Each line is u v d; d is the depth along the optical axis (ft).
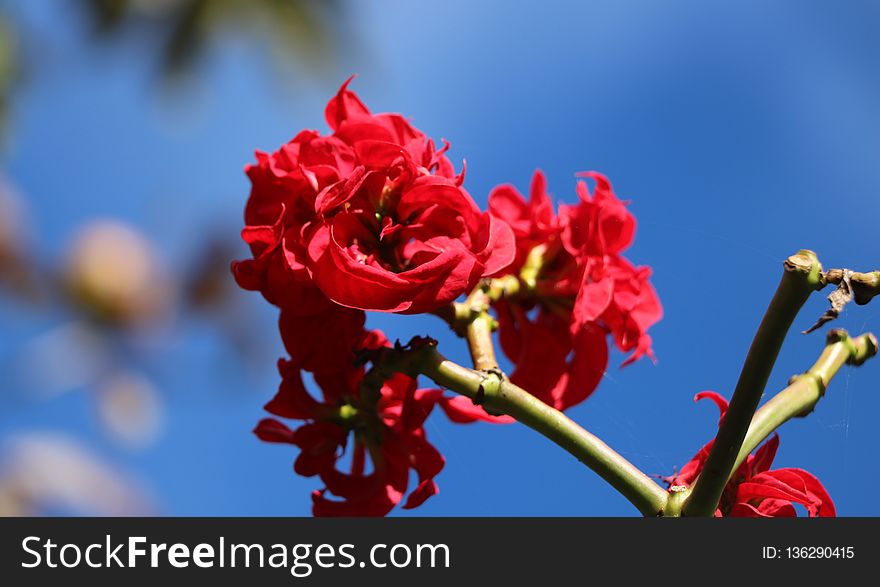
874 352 5.54
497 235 5.70
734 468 4.95
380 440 6.12
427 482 6.01
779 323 4.60
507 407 5.29
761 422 5.15
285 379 6.03
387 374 5.68
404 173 5.60
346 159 5.68
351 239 5.62
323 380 6.12
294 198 5.67
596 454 5.14
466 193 5.47
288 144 5.75
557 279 6.60
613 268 6.59
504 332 6.62
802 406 5.30
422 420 5.92
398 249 5.74
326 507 6.14
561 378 6.50
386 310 5.26
